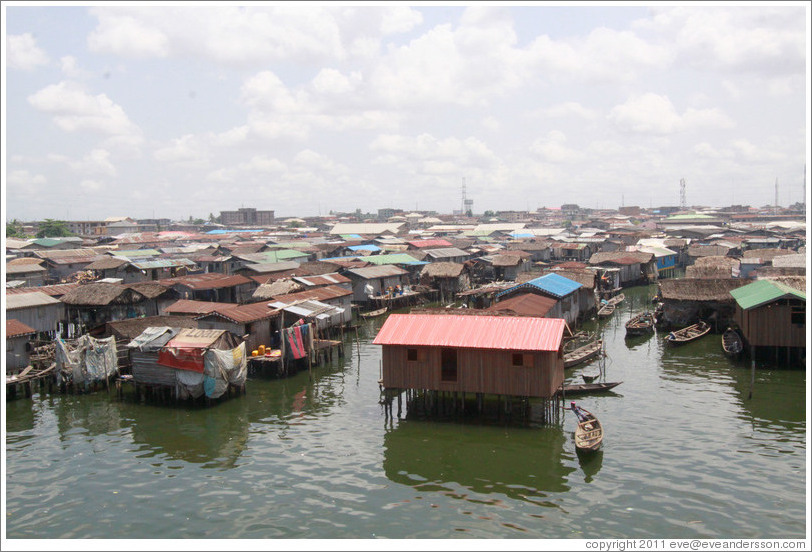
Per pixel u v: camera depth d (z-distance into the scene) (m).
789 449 32.19
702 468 30.27
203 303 61.16
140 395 44.56
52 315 59.19
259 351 50.22
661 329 63.97
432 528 25.64
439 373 37.75
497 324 38.50
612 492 28.27
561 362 39.53
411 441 35.16
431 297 88.56
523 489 28.97
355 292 81.56
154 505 28.11
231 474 31.27
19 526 26.39
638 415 37.91
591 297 71.06
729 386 43.34
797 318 45.28
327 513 27.08
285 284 69.94
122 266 87.56
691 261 127.00
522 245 126.81
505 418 38.00
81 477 31.19
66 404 43.03
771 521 25.34
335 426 37.88
